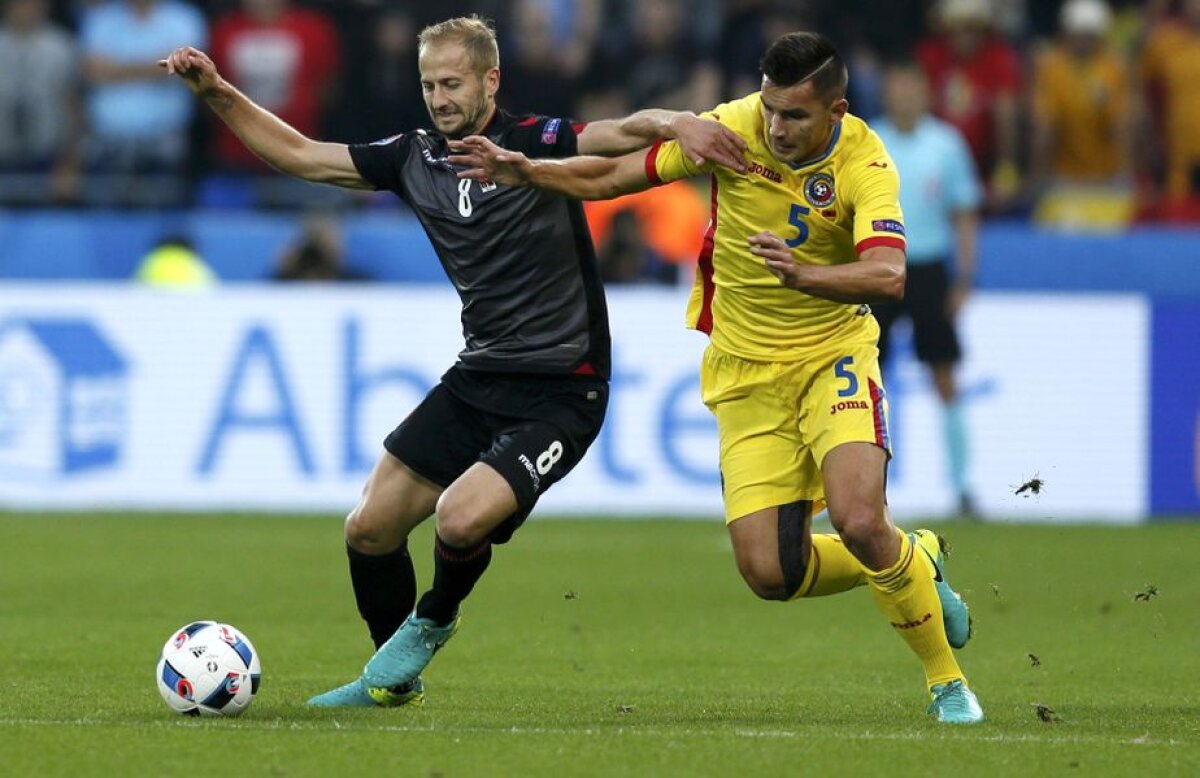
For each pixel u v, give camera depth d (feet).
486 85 79.10
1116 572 141.90
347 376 174.81
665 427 176.86
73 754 65.26
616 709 79.82
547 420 78.64
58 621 108.88
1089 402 180.24
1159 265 190.90
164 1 210.59
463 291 80.79
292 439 174.81
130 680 86.22
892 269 73.87
